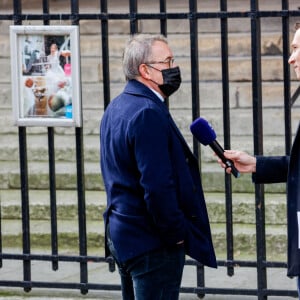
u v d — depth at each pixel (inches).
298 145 254.8
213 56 509.7
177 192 268.8
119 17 348.2
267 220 430.3
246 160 273.4
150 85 272.5
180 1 534.0
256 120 344.2
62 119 352.5
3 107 515.8
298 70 256.1
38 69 352.2
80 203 359.3
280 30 510.3
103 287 360.5
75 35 348.2
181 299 366.9
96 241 427.8
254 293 348.2
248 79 501.7
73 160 481.1
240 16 341.4
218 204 433.4
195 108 347.9
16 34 351.6
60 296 370.0
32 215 449.7
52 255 362.0
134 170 266.8
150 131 261.0
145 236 268.1
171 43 514.0
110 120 271.9
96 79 518.3
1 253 367.2
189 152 274.1
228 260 351.3
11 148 491.2
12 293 373.7
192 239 273.4
